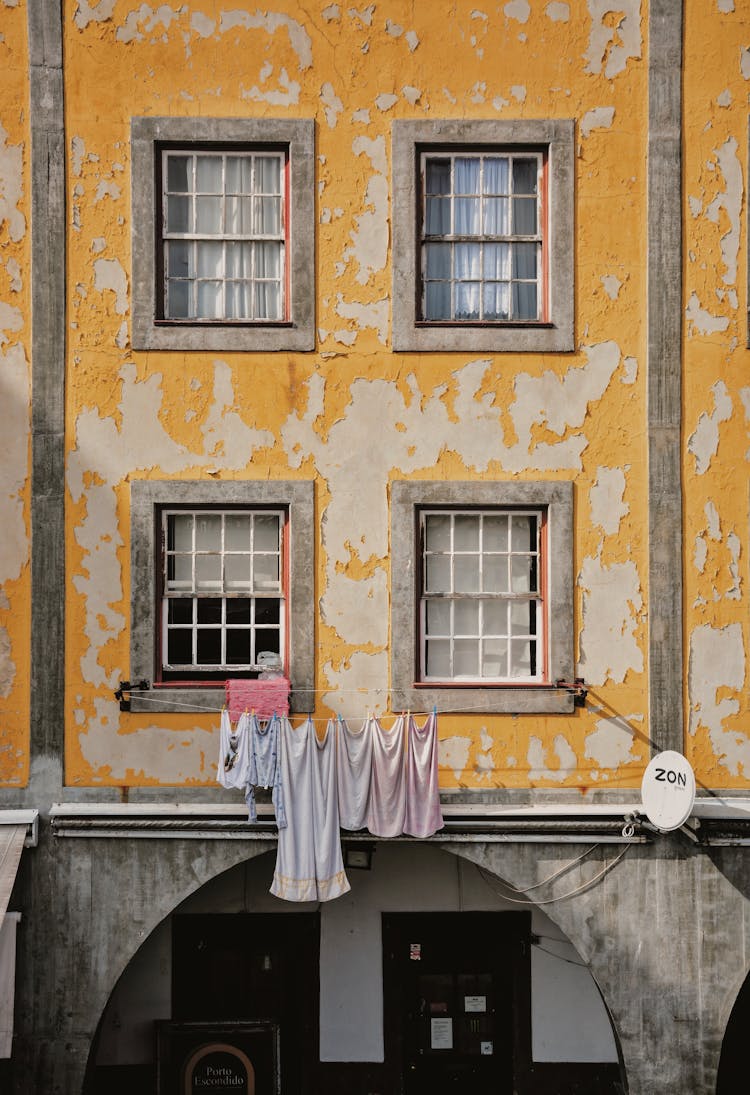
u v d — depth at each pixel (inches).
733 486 433.4
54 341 428.8
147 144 429.4
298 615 429.1
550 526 431.5
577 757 429.7
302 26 430.6
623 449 432.5
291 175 430.3
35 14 428.5
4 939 413.7
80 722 427.2
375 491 430.6
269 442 430.0
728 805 427.5
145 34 430.3
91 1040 422.6
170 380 429.7
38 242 428.5
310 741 422.0
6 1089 421.1
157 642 432.5
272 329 429.7
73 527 429.1
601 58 432.5
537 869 430.6
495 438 431.5
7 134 429.4
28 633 429.1
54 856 425.4
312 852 419.5
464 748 429.1
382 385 430.9
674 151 432.1
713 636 432.1
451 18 431.2
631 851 431.5
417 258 434.9
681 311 432.8
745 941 430.6
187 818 423.8
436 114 431.8
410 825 422.3
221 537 436.5
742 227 433.4
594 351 432.5
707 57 433.1
